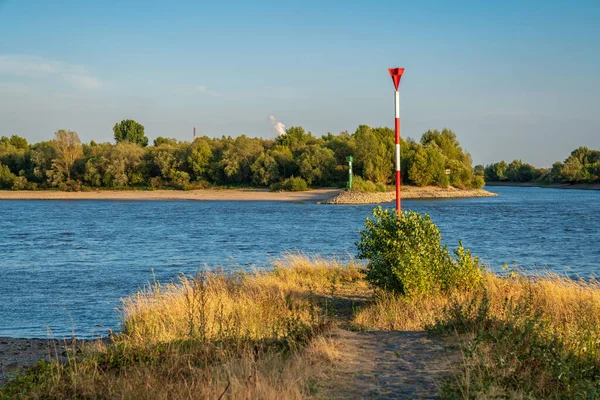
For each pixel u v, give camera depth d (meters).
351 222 57.56
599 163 169.12
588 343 9.31
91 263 29.97
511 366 7.88
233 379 7.49
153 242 40.16
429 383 7.56
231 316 12.16
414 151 119.50
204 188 117.62
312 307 13.80
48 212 75.62
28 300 20.16
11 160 124.25
